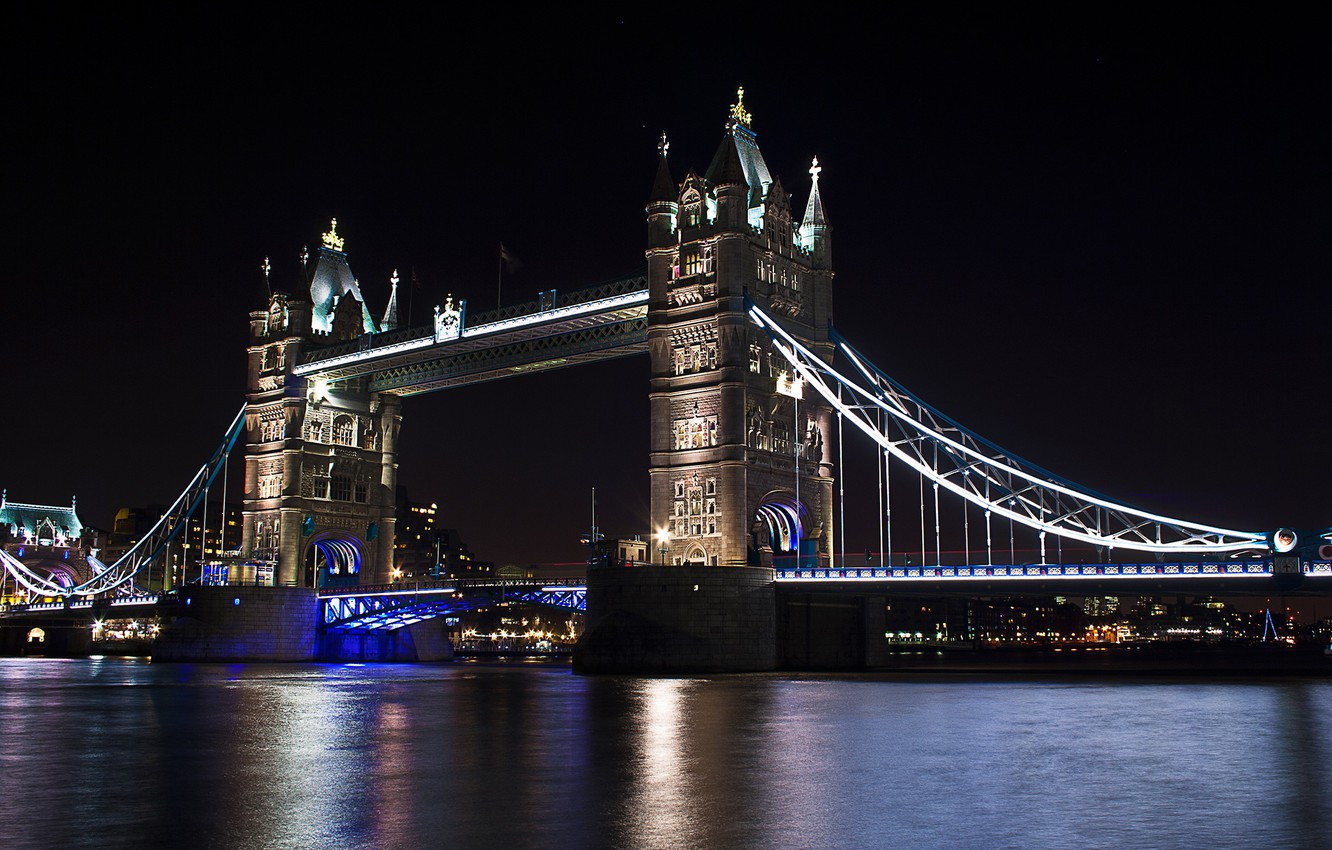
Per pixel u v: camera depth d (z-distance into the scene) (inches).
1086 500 3388.3
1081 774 1275.8
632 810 1053.2
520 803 1088.2
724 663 3469.5
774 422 4055.1
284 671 4178.2
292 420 5359.3
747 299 3932.1
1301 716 1995.6
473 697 2516.0
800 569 3634.4
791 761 1375.5
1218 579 3053.6
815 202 4372.5
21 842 930.1
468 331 4653.1
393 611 4896.7
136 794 1152.2
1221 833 959.0
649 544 3976.4
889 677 3398.1
